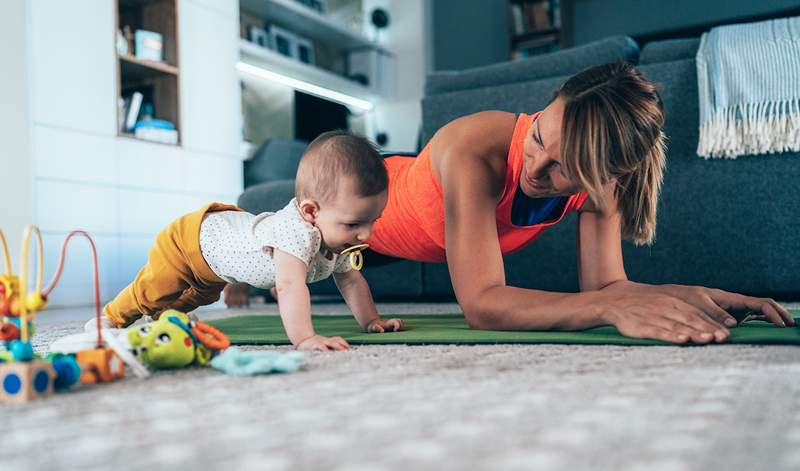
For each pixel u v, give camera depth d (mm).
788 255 2174
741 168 2209
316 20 5973
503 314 1195
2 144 3141
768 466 462
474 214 1257
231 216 1438
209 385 816
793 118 2029
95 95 3418
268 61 5535
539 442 531
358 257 1315
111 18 3520
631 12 5945
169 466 494
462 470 469
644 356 931
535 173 1158
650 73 2295
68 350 991
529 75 2492
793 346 1003
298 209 1268
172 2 3932
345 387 767
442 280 2668
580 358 930
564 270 2410
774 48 2062
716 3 5613
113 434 590
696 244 2277
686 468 461
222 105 4230
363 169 1205
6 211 3119
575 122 1034
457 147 1324
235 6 4352
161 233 1472
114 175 3498
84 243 3330
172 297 1503
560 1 6160
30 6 3104
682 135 2266
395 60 7062
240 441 557
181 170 3910
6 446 560
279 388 777
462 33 6984
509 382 770
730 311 1249
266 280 1369
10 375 736
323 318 1975
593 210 1474
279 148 4574
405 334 1290
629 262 2363
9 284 860
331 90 6375
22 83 3107
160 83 3969
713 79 2145
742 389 701
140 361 928
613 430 560
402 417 620
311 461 498
